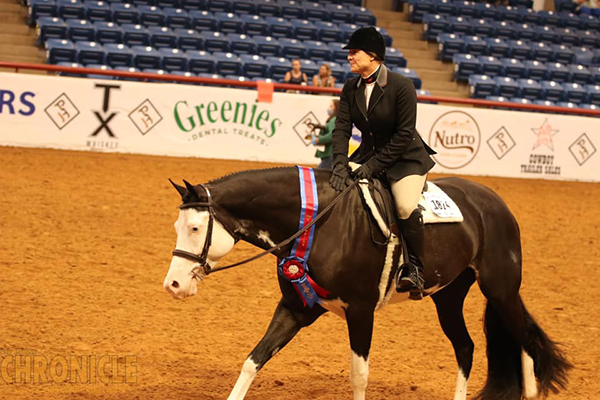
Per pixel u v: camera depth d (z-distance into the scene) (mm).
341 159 5852
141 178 16828
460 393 6582
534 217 16531
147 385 6727
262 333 8391
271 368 7430
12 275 9742
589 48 32531
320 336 8500
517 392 6465
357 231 5633
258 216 5527
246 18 27547
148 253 11383
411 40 30484
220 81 19906
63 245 11383
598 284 11531
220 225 5371
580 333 9094
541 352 6496
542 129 22109
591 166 22672
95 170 17234
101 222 12969
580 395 7117
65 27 23891
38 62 23656
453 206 6219
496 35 31484
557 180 22328
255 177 5535
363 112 5848
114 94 19281
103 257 10969
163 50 23812
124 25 24953
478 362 8070
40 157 17984
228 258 11617
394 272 5824
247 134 20094
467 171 21531
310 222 5508
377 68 5754
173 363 7316
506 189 19812
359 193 5762
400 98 5746
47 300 8898
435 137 21109
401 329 8898
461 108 21281
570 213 17297
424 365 7770
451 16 32031
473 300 10391
